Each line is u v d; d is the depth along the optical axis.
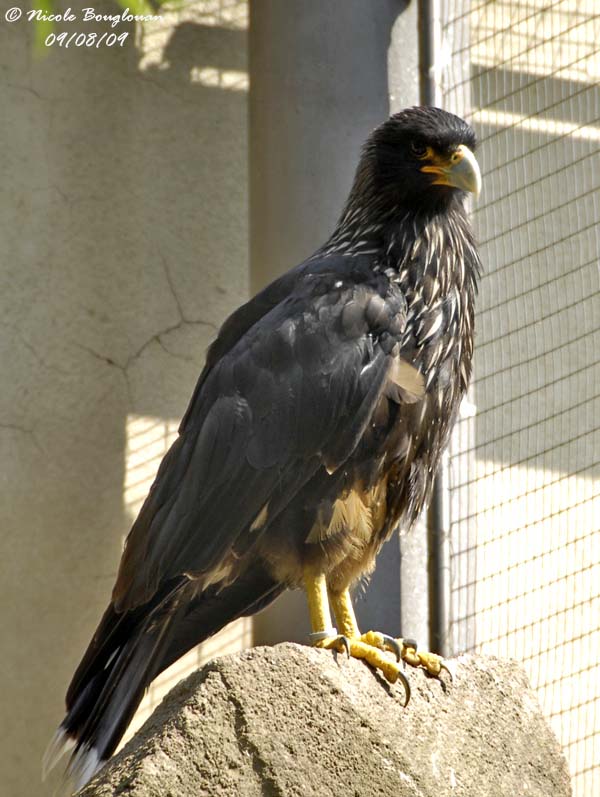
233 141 12.32
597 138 12.16
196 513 7.77
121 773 5.93
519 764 7.01
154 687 11.37
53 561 11.52
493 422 11.68
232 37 12.36
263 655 6.27
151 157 12.12
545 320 11.93
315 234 10.48
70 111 11.91
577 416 11.98
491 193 11.70
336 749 6.29
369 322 7.91
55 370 11.69
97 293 11.88
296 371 7.80
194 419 8.05
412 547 10.08
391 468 8.12
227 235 12.25
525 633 11.52
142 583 7.77
